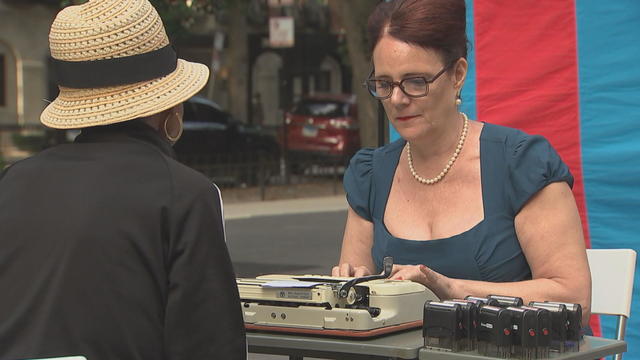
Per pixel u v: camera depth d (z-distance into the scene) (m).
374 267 3.52
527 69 5.28
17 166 2.45
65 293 2.21
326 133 23.27
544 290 3.12
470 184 3.30
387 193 3.47
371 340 2.77
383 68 3.17
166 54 2.47
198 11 18.47
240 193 20.48
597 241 5.13
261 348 2.91
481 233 3.24
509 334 2.52
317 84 33.78
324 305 2.84
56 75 2.50
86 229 2.24
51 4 31.69
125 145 2.38
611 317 5.01
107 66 2.39
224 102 31.94
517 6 5.28
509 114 5.31
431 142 3.31
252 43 32.94
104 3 2.42
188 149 21.17
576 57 5.18
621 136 5.08
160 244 2.25
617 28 5.07
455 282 3.11
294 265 11.24
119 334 2.20
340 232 14.50
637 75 5.04
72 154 2.40
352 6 19.73
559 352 2.63
